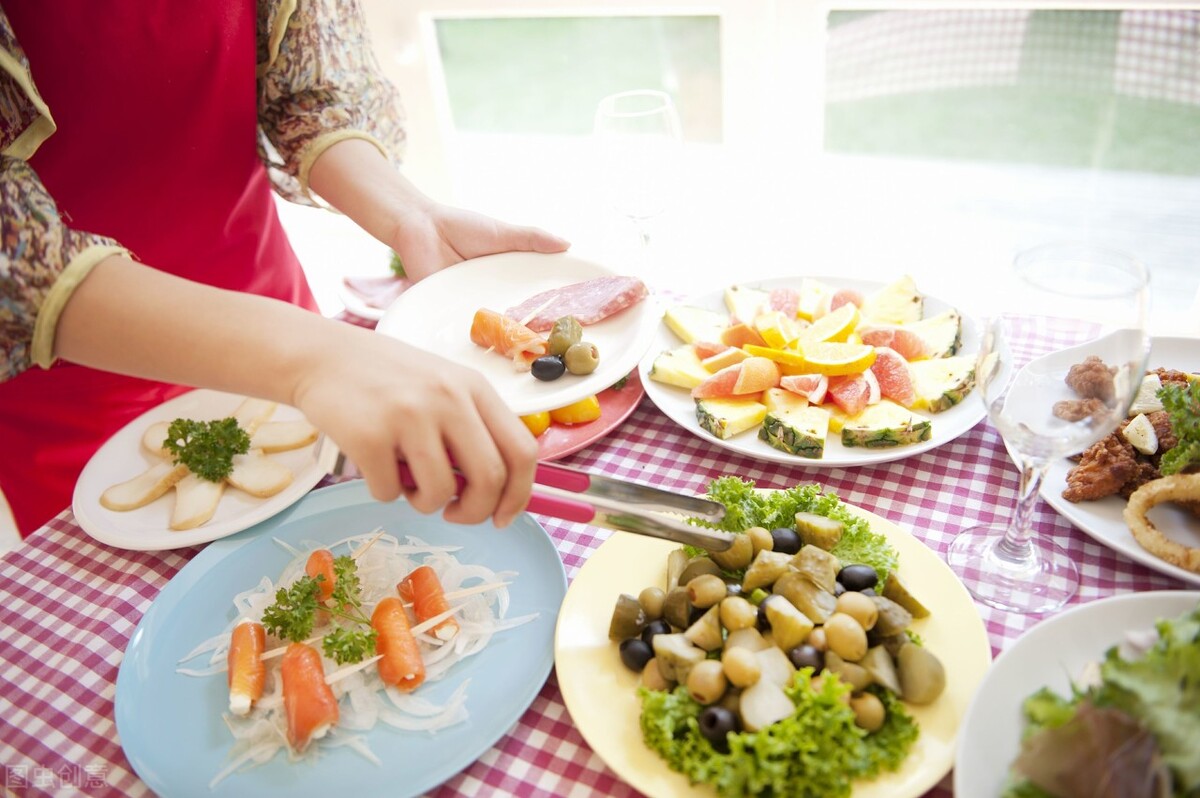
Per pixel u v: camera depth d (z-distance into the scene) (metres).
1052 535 1.01
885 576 0.89
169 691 0.91
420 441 0.76
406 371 0.79
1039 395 0.87
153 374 0.90
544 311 1.31
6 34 1.06
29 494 1.61
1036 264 0.88
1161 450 1.01
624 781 0.77
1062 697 0.72
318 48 1.53
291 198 1.72
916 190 2.29
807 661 0.78
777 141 2.12
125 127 1.44
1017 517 0.96
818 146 2.17
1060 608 0.91
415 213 1.49
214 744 0.86
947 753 0.74
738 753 0.71
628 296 1.32
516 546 1.05
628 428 1.28
